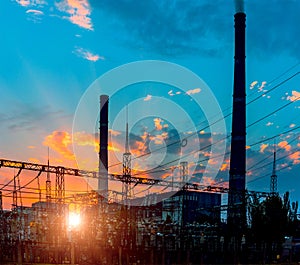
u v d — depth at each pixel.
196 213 81.81
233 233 60.16
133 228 60.25
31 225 67.50
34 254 52.81
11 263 48.31
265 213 58.62
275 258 53.19
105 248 52.12
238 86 77.44
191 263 48.16
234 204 62.91
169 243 58.19
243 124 76.38
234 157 75.75
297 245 54.81
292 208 62.12
